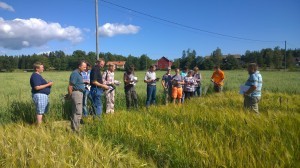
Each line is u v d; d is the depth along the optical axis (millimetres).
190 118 8320
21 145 5902
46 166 5148
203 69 93188
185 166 5461
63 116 11516
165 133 6938
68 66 105125
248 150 5383
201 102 12938
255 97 9430
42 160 5270
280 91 21375
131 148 6348
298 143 5688
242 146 5727
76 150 5938
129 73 12953
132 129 7156
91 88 10422
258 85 9375
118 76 43938
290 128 6625
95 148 5938
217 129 6965
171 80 14508
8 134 6754
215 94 16734
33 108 11117
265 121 7219
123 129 7320
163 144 6285
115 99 13367
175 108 9953
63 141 6332
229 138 6273
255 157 5277
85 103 11023
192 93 15641
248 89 9375
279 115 7758
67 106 11602
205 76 46438
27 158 5461
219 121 7711
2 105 12188
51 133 7035
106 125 7793
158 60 93250
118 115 8852
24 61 111812
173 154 5801
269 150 5383
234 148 5746
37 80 9492
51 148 5938
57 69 104375
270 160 5109
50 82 9875
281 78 42656
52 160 5230
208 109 9328
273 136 6172
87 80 11414
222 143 5945
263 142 5805
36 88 9453
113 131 7352
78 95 8609
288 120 7207
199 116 8391
